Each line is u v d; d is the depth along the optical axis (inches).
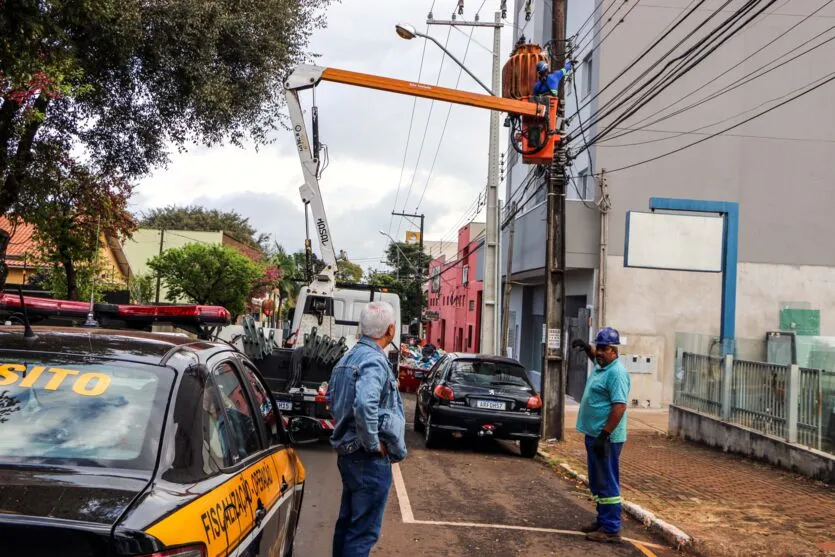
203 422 131.2
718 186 851.4
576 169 924.6
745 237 850.1
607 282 828.0
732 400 521.7
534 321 1163.9
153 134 557.9
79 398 123.6
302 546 255.9
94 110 540.4
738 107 855.1
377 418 184.1
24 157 477.1
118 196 619.8
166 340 149.3
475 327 1579.7
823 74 863.1
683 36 846.5
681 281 834.2
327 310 537.3
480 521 313.3
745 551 274.1
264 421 182.1
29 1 282.0
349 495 196.9
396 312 678.5
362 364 190.4
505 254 1156.5
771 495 375.6
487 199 810.2
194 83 519.8
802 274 853.2
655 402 826.8
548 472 445.7
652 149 847.7
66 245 621.0
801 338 579.2
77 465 112.0
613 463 294.5
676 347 619.8
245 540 131.2
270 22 557.9
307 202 530.9
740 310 844.6
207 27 521.0
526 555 268.1
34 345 136.3
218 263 1473.9
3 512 93.8
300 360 453.7
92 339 142.8
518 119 517.0
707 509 342.6
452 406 485.1
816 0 857.5
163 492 109.3
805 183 860.0
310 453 445.1
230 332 518.9
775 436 466.3
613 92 845.8
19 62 313.0
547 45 578.9
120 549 93.0
